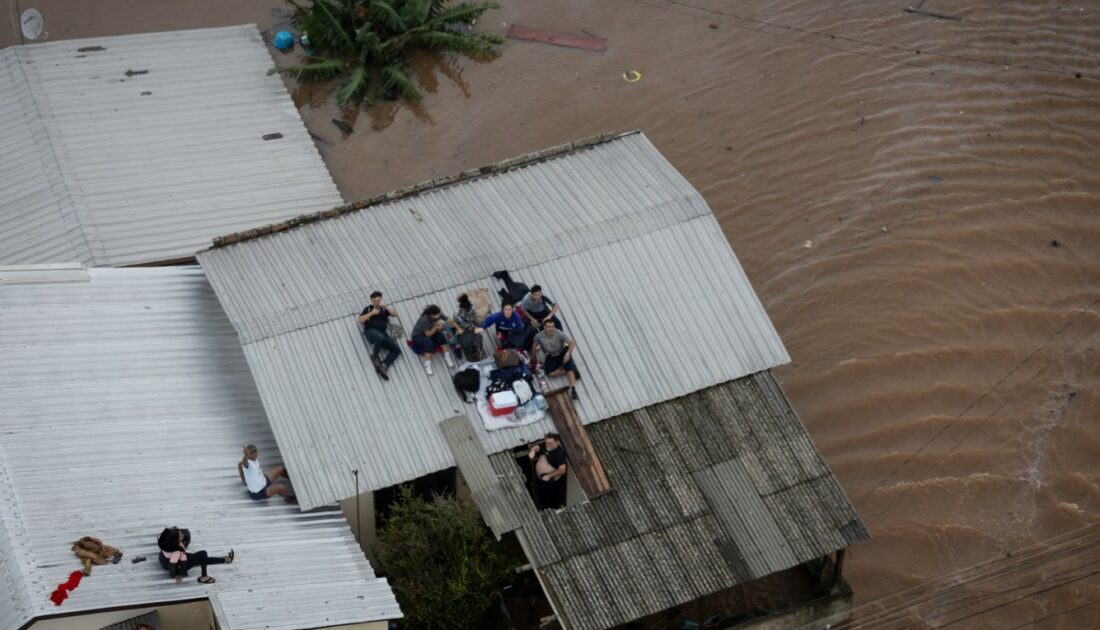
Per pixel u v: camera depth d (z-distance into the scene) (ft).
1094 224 88.22
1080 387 79.05
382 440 65.10
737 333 70.03
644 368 68.54
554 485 65.98
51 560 58.29
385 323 66.54
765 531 64.18
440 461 64.85
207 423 66.74
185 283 73.41
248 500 63.67
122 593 57.36
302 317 68.39
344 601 58.65
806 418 78.23
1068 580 70.08
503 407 65.82
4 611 55.93
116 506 61.77
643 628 67.87
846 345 81.87
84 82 89.81
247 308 68.80
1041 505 73.72
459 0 105.19
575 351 68.64
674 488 65.16
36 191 82.07
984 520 73.20
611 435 66.69
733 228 88.79
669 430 67.05
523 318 67.26
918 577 70.95
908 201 90.12
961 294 84.43
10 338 68.59
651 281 71.20
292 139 88.02
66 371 67.62
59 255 78.02
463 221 74.74
